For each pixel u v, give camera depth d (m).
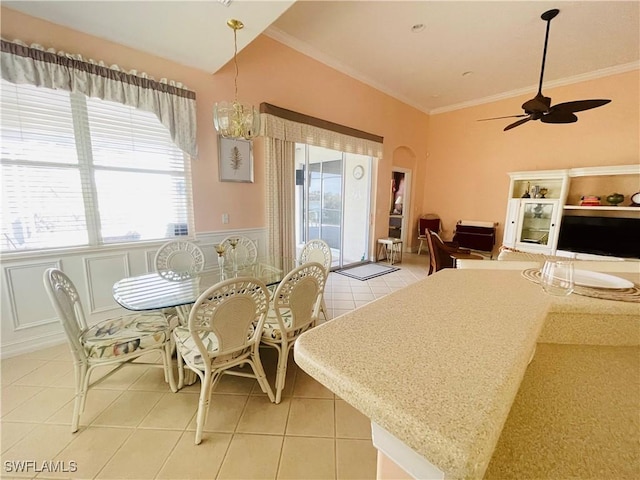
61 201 2.27
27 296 2.17
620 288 0.89
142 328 1.71
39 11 1.97
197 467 1.29
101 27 2.16
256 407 1.66
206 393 1.43
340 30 3.17
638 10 2.76
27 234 2.16
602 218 4.03
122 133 2.50
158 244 2.78
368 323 0.61
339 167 5.07
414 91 4.98
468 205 5.74
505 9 2.76
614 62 3.86
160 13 2.00
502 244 5.31
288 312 1.96
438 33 3.19
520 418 0.59
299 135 3.60
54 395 1.73
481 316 0.65
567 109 2.80
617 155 4.11
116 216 2.56
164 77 2.62
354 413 1.63
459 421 0.35
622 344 0.84
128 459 1.32
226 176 3.13
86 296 2.43
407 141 5.57
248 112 2.18
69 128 2.25
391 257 5.27
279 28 3.17
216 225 3.13
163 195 2.80
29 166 2.12
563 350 0.82
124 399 1.71
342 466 1.31
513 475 0.47
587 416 0.59
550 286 0.86
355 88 4.31
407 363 0.46
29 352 2.18
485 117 5.35
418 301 0.74
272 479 1.24
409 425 0.35
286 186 3.56
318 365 0.47
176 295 1.74
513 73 4.23
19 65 1.94
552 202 4.41
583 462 0.49
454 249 4.55
